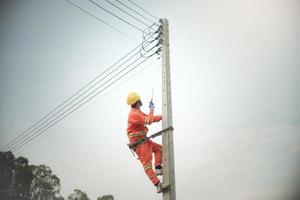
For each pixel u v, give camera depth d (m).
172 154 6.86
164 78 7.68
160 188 6.58
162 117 7.21
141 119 6.82
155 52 8.61
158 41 8.41
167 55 8.05
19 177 21.66
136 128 6.89
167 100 7.32
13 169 21.98
